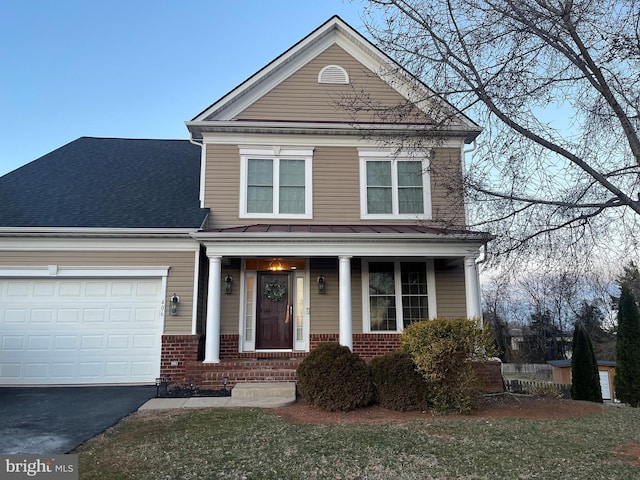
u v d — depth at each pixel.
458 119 8.21
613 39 5.83
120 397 8.49
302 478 4.32
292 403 8.03
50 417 6.89
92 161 13.39
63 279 10.20
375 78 12.27
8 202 10.75
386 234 9.80
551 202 6.19
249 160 11.66
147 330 10.17
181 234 10.20
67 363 9.89
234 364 9.53
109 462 4.76
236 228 10.47
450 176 7.86
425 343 7.64
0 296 10.00
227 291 10.97
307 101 12.10
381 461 4.80
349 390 7.47
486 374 9.41
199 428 6.13
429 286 11.40
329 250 9.97
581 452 5.19
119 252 10.32
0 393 8.94
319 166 11.74
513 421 6.87
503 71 6.52
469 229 7.88
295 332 11.01
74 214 10.48
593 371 12.37
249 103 11.98
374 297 11.27
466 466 4.67
